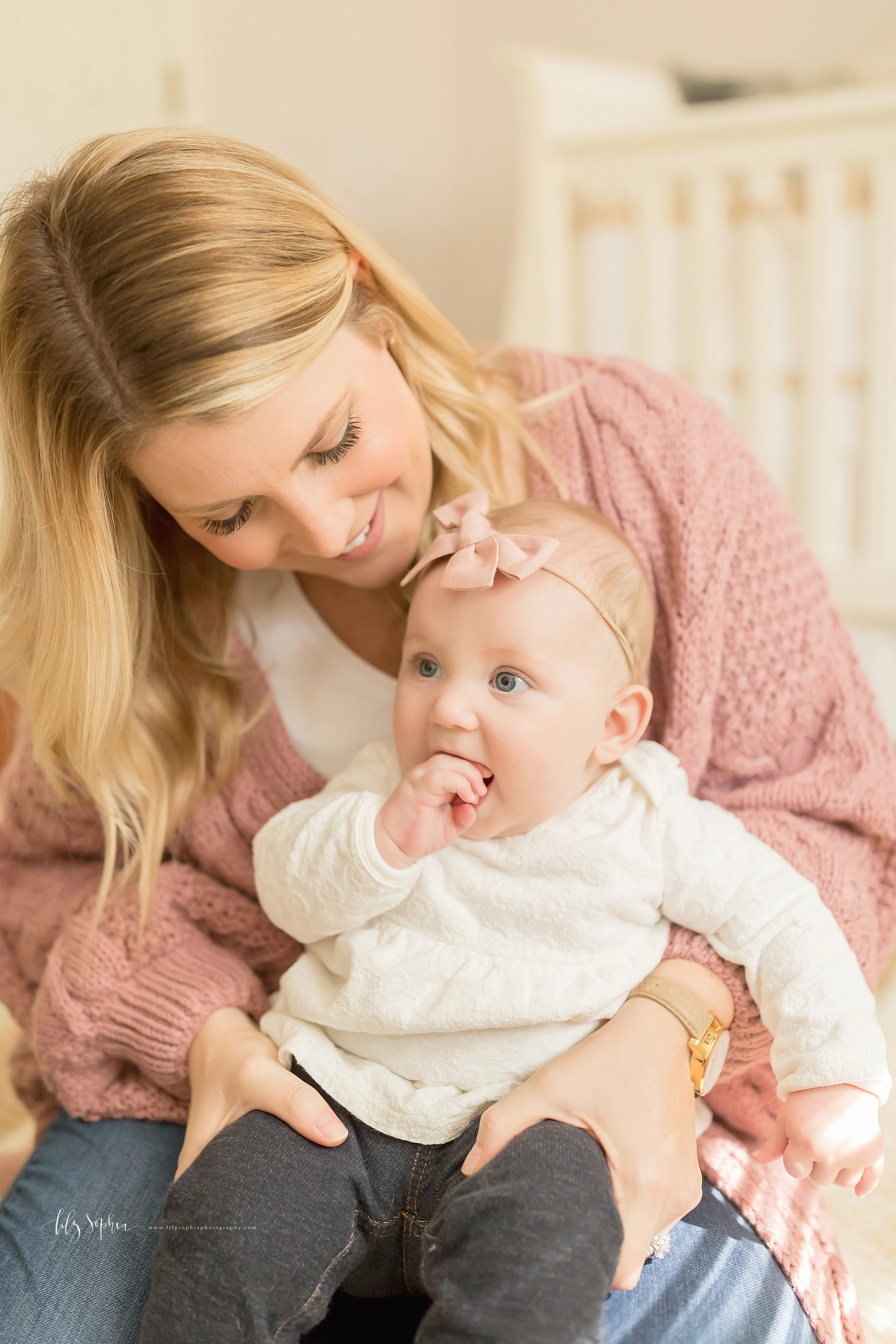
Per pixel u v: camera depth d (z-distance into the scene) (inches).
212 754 42.5
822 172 74.4
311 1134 31.8
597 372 44.0
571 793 34.4
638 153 79.6
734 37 109.7
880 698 71.4
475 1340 25.8
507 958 33.2
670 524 40.7
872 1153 30.1
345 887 33.4
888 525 78.3
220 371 30.2
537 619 32.7
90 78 107.3
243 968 40.2
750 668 39.9
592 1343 25.7
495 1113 30.2
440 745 33.3
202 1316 28.6
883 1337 36.9
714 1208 34.8
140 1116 39.8
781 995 32.1
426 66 123.3
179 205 31.6
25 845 45.2
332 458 33.1
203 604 42.5
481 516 34.8
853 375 78.5
